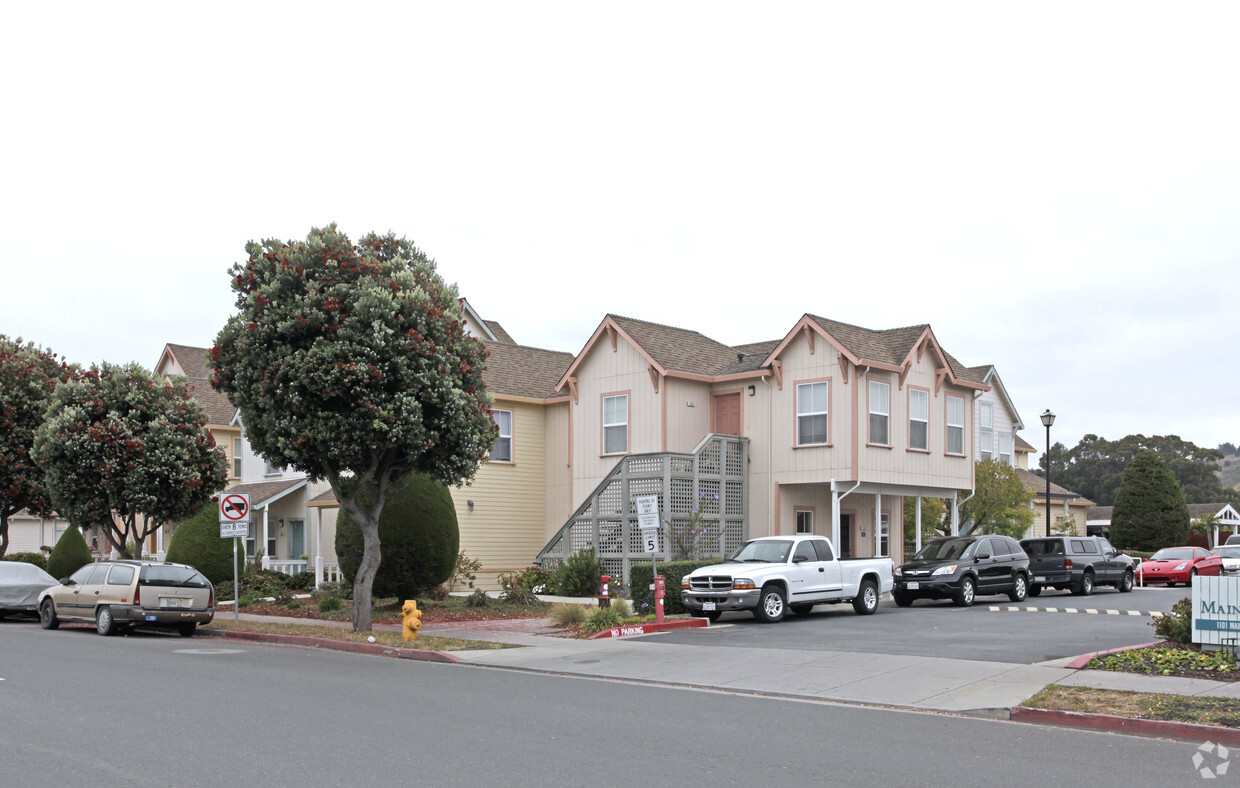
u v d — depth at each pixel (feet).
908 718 36.42
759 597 69.67
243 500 75.31
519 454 108.06
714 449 94.68
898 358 96.84
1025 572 89.20
